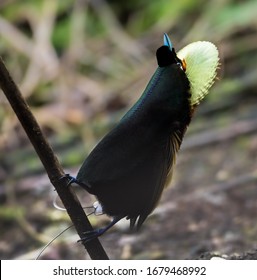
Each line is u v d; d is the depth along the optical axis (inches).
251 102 438.3
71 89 475.2
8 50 502.6
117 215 176.4
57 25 526.0
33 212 345.1
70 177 173.3
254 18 496.1
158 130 164.1
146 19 529.7
